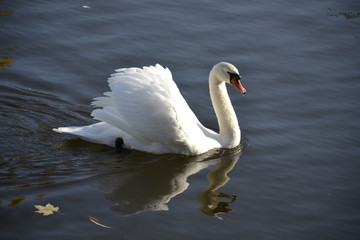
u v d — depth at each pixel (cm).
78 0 2188
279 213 1254
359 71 1884
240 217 1231
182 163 1444
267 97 1741
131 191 1293
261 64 1895
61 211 1195
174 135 1437
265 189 1341
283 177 1391
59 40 1922
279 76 1842
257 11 2223
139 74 1450
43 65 1789
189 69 1839
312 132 1580
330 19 2192
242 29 2084
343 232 1204
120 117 1431
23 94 1641
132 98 1427
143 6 2189
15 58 1806
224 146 1523
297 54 1964
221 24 2108
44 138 1470
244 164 1448
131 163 1413
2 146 1409
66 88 1695
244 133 1584
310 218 1243
